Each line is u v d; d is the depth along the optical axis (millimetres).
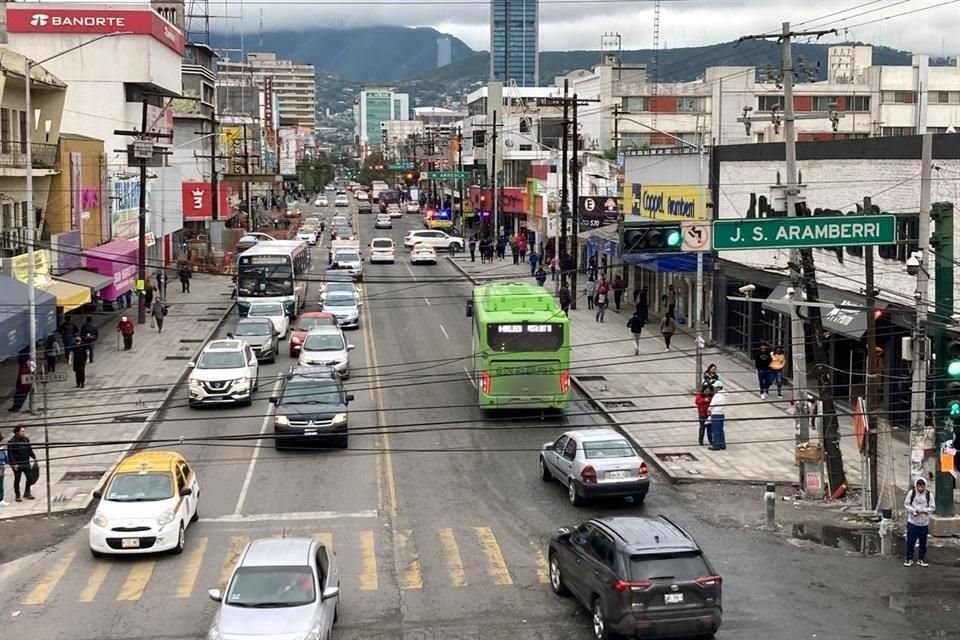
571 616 18953
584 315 57344
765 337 42531
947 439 23797
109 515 22328
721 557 22156
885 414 25359
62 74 76562
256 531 24266
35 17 75938
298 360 41844
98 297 48188
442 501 26547
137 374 41625
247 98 170750
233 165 118688
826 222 22000
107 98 77000
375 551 22703
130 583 20953
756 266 43188
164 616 19109
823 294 35094
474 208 120375
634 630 16688
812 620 18422
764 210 41406
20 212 44625
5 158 42250
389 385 40000
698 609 16844
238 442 32594
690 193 48125
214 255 82062
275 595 16969
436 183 170000
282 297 54812
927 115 109188
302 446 31891
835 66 117750
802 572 21172
